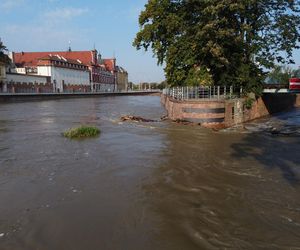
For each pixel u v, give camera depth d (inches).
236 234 255.9
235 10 934.4
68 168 438.0
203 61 1040.2
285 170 429.7
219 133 728.3
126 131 761.0
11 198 330.3
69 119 1090.1
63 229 265.0
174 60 1133.7
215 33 914.7
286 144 607.5
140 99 3073.3
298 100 1759.4
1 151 548.4
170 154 517.7
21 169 434.6
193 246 239.3
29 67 3491.6
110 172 419.5
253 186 365.1
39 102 2258.9
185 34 1077.1
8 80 2647.6
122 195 338.3
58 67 3582.7
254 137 683.4
